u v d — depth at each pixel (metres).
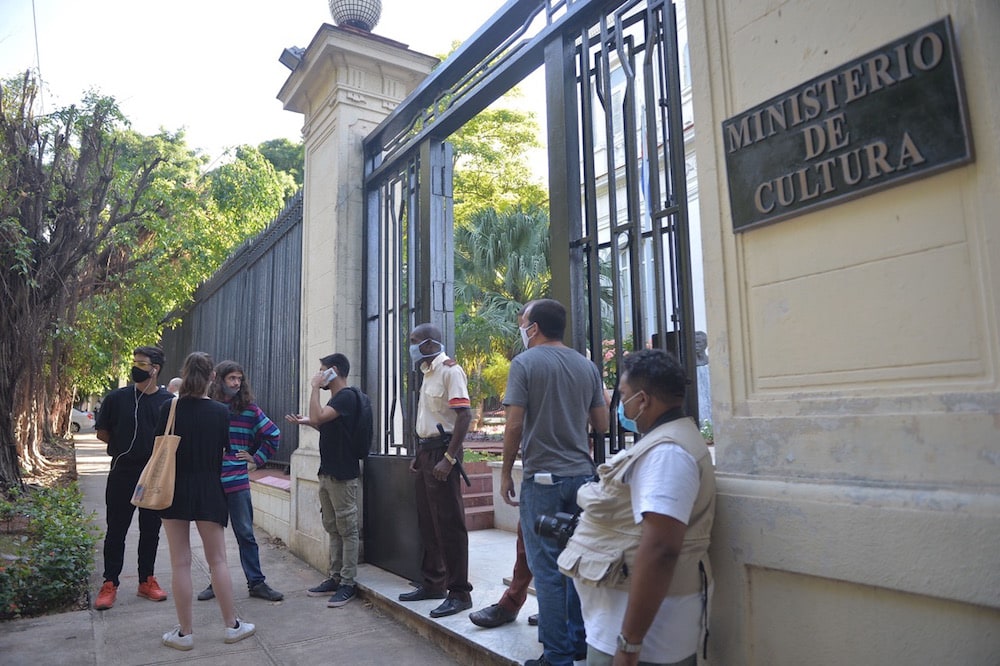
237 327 9.60
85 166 8.15
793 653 2.09
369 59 6.06
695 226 6.63
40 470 9.80
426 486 4.05
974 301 1.78
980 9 1.78
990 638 1.67
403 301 5.46
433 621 3.78
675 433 2.04
